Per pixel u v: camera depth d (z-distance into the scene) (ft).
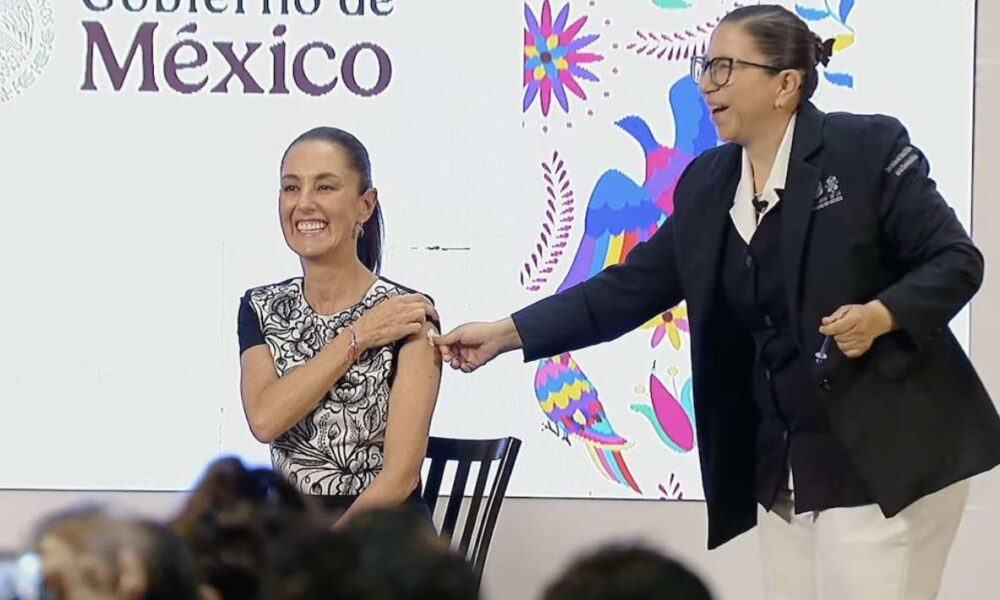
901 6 52.44
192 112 52.80
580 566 18.63
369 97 52.85
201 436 53.06
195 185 52.85
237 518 23.20
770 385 38.01
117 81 52.65
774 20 37.27
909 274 36.17
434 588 18.38
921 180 36.65
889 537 36.50
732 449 39.19
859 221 36.45
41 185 52.65
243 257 52.90
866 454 36.11
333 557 18.54
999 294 52.54
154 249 52.85
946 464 36.32
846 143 36.91
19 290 52.65
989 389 52.65
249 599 22.90
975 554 53.11
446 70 52.90
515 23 52.95
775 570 39.11
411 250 52.90
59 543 19.65
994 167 52.44
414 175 52.85
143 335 52.90
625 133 52.95
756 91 37.04
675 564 18.53
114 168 52.70
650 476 53.16
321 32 52.85
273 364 42.16
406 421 40.68
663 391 53.21
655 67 52.95
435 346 41.65
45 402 52.80
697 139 52.90
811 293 36.65
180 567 19.81
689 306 38.68
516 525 53.11
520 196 53.01
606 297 41.65
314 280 42.29
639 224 52.95
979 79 52.42
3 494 52.75
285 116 52.85
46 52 52.60
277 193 52.90
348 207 41.83
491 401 53.11
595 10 52.95
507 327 41.73
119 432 52.90
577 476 53.16
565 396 53.11
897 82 52.49
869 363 36.40
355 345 40.83
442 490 53.06
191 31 52.80
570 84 52.90
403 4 52.80
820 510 37.17
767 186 37.24
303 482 41.04
